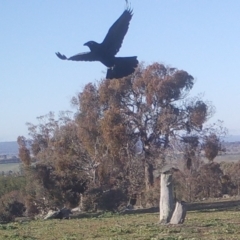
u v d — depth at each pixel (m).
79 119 52.34
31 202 43.22
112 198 40.81
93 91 53.56
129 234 22.16
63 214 34.12
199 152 53.41
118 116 50.28
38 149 56.81
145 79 51.78
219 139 54.66
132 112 52.47
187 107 52.84
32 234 23.72
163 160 50.97
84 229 24.97
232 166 60.28
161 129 52.00
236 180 56.31
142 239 20.33
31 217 38.34
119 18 6.71
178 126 52.75
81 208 41.19
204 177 51.66
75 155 50.44
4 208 38.53
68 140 52.06
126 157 50.44
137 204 48.91
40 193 43.03
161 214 25.09
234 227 23.14
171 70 52.78
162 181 25.17
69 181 43.91
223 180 55.34
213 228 23.03
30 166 44.19
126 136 50.41
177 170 49.31
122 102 52.97
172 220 24.48
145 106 52.19
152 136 52.88
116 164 50.28
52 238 22.03
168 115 51.19
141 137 52.50
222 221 25.94
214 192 52.66
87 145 50.72
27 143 56.88
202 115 52.25
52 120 56.56
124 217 31.80
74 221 30.08
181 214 24.45
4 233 24.39
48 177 43.50
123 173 50.09
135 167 50.12
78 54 6.79
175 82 51.22
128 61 6.83
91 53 6.76
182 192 47.62
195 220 26.53
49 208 43.44
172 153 52.91
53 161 47.91
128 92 52.88
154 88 51.16
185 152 52.97
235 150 139.75
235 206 37.69
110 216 33.75
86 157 50.47
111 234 22.33
